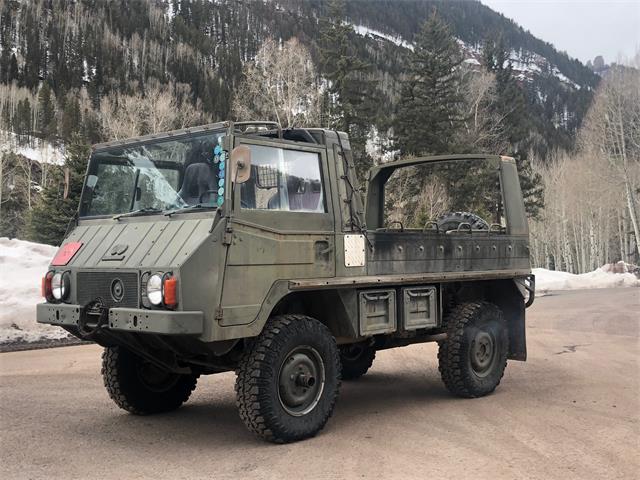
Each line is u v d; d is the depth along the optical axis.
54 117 74.19
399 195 27.45
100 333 5.42
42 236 28.38
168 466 4.80
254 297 5.23
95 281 5.43
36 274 13.30
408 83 40.31
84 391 7.45
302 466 4.78
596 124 52.62
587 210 57.88
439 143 38.69
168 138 5.74
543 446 5.31
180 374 6.50
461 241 7.46
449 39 42.56
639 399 7.12
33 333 11.27
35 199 47.00
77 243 5.91
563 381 8.20
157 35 103.56
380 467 4.76
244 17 125.75
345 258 6.05
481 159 8.47
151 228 5.47
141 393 6.33
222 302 5.01
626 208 54.75
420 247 6.91
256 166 5.46
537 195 45.53
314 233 5.80
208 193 5.35
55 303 5.77
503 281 8.16
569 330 13.40
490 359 7.46
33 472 4.65
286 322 5.43
